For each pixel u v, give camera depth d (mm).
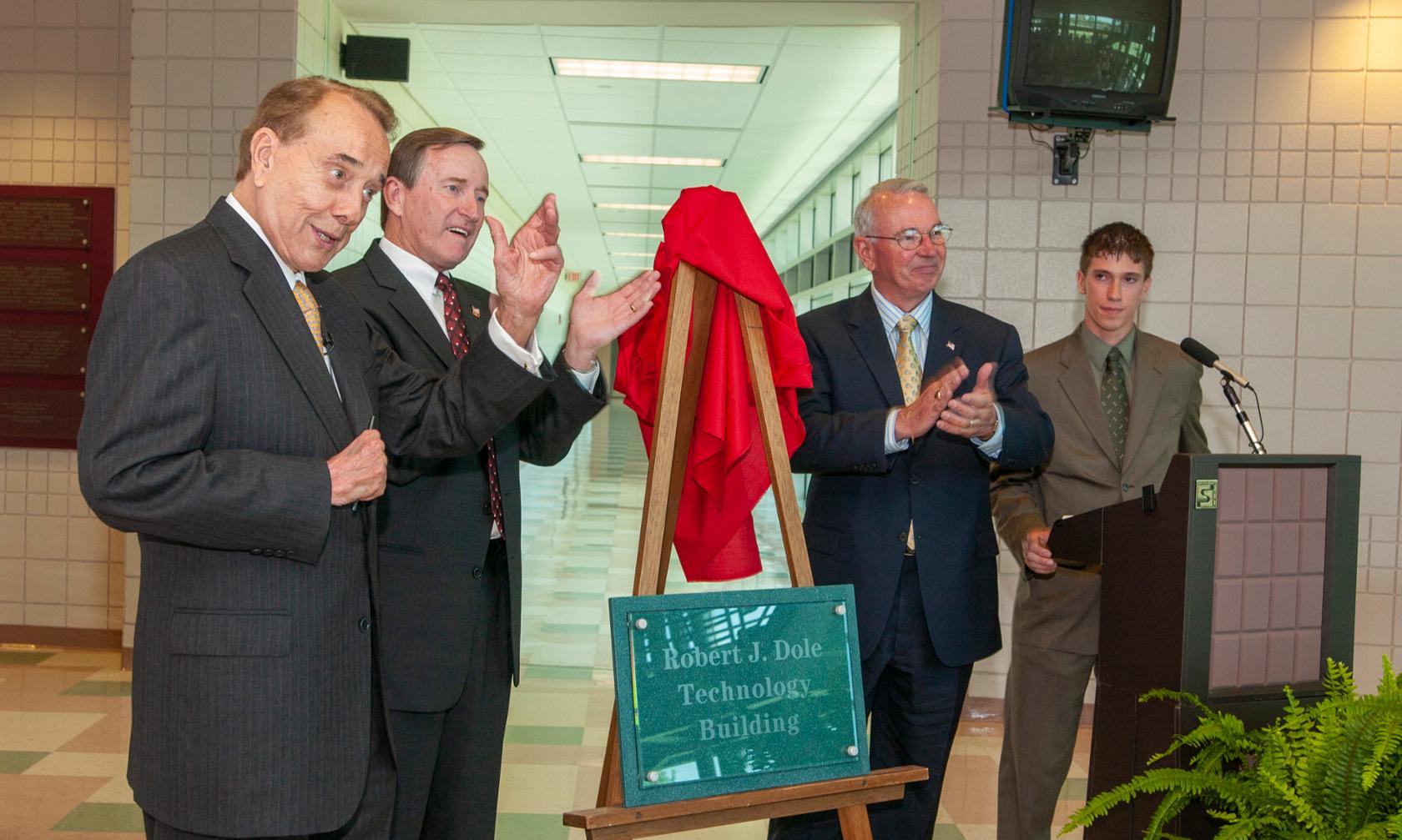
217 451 1497
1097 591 2516
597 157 10516
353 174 1598
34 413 5020
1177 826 1923
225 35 4492
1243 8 4320
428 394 1925
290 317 1592
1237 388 4383
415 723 2010
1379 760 1621
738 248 1927
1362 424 4359
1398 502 4355
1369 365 4352
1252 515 1922
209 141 4508
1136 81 3838
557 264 1835
